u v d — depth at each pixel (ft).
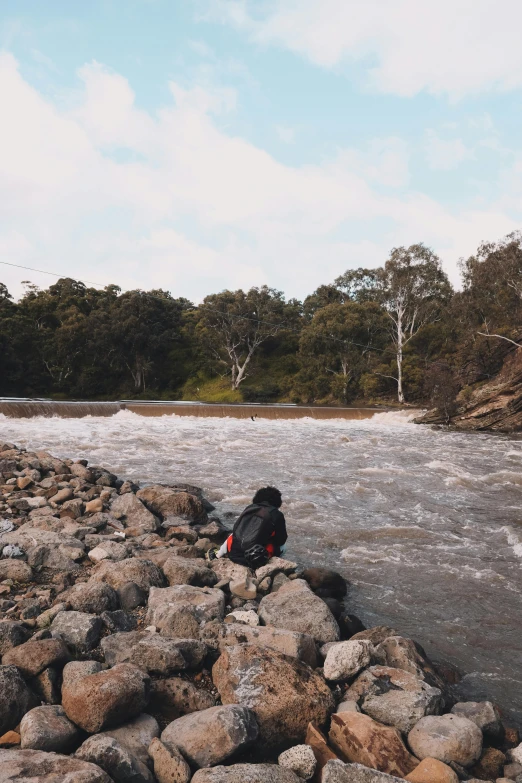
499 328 144.87
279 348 226.99
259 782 9.46
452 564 25.11
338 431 91.56
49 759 9.32
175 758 10.00
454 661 17.02
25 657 12.48
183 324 238.48
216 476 42.86
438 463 52.80
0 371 189.47
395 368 180.96
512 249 143.33
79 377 199.82
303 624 16.58
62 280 247.29
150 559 21.35
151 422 93.04
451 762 11.15
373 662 14.43
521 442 83.46
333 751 11.37
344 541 27.76
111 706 10.87
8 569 18.88
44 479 33.47
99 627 15.15
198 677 13.66
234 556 21.90
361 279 239.09
